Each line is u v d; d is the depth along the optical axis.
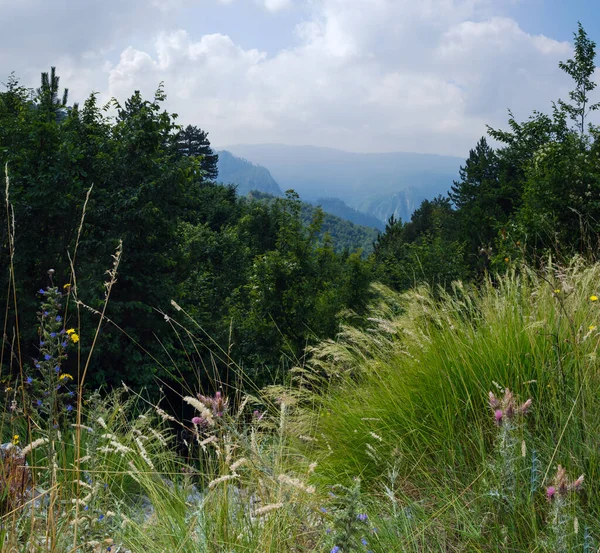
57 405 2.18
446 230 32.44
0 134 13.32
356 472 3.08
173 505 2.58
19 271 11.55
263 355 15.68
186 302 19.30
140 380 12.06
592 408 2.64
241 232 45.12
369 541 2.16
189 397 1.86
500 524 2.17
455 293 4.59
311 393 4.22
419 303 4.36
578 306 3.44
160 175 15.01
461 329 3.90
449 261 14.52
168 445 3.59
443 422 3.11
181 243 17.00
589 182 9.71
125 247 13.58
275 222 44.88
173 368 12.77
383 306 5.01
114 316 12.95
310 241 19.53
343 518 1.69
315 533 2.21
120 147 15.03
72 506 1.98
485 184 33.81
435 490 2.67
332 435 3.57
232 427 1.88
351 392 4.19
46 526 1.80
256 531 2.17
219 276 29.36
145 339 13.87
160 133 15.67
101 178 14.96
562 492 1.69
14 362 9.04
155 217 14.32
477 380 3.18
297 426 3.68
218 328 16.34
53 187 12.08
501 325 3.65
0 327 10.23
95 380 11.70
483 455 2.52
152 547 2.21
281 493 1.99
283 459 3.06
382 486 2.87
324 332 15.62
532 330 3.32
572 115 17.27
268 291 17.28
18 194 11.98
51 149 13.38
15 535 1.76
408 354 3.84
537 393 3.02
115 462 3.15
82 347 11.40
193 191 16.70
